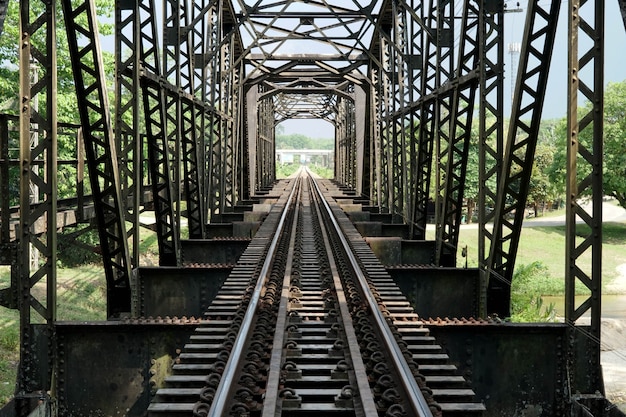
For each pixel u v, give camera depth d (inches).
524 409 329.4
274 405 219.3
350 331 311.4
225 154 1035.3
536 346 329.1
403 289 492.1
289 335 320.2
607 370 673.6
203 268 477.7
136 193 482.9
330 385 256.5
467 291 486.9
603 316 1094.4
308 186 2049.7
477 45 518.9
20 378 327.3
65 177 1124.5
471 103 535.8
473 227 1908.2
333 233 721.6
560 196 2193.7
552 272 1422.2
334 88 1614.2
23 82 324.5
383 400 233.0
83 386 329.4
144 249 1321.4
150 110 564.4
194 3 772.0
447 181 576.7
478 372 331.0
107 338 329.7
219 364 260.8
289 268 476.4
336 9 1040.2
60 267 1079.6
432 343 303.0
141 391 328.8
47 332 330.3
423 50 737.0
